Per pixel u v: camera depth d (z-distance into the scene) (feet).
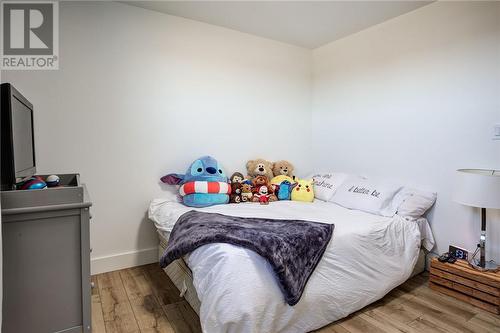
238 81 9.92
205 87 9.28
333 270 5.71
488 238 6.89
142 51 8.21
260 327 4.70
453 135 7.40
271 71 10.64
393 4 7.89
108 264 8.02
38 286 3.94
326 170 11.22
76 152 7.48
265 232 5.35
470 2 6.98
